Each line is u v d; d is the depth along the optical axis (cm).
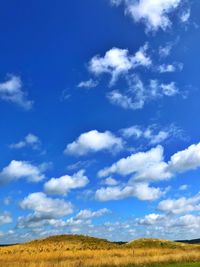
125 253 7444
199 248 9256
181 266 4522
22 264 4981
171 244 10419
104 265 4928
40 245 10162
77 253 7550
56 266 4722
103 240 11406
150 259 5322
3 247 9950
